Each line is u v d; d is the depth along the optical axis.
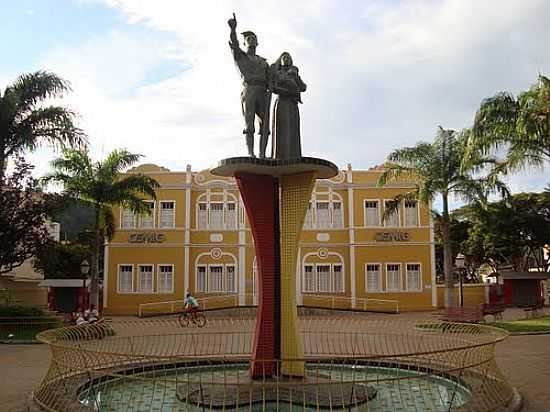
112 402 9.61
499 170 21.95
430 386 10.73
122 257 36.72
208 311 34.06
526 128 19.11
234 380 11.05
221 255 37.03
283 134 11.59
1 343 18.64
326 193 37.81
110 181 26.89
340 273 37.06
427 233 36.81
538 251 46.28
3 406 9.26
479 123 20.80
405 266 36.56
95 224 26.98
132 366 11.95
